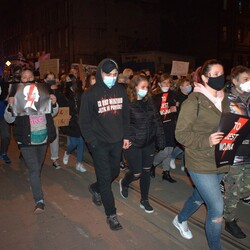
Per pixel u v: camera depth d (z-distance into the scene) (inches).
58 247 143.3
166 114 212.2
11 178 233.6
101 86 153.1
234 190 148.5
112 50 1352.1
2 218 170.9
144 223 164.9
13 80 223.9
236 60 1496.1
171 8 1476.4
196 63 1460.4
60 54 1374.3
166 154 216.7
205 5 1430.9
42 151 177.8
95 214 175.2
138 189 208.8
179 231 155.3
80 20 1289.4
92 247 143.2
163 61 1073.5
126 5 1369.3
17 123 169.3
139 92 163.2
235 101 137.5
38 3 1571.1
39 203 176.6
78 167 245.1
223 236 152.2
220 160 118.1
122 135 157.8
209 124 117.1
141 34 1411.2
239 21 1488.7
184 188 214.8
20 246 144.1
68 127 241.0
